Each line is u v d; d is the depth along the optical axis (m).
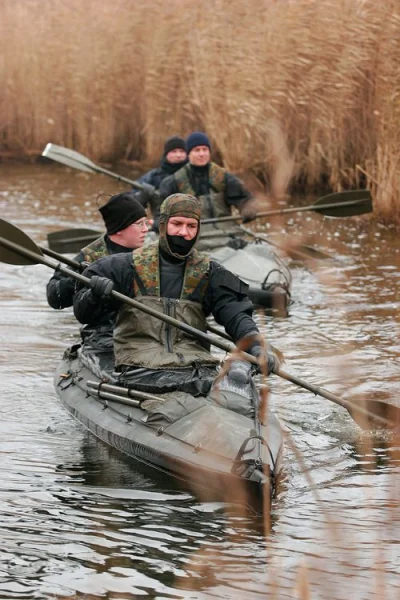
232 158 21.78
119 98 26.78
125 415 8.90
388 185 19.58
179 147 17.27
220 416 8.27
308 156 21.92
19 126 28.70
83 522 7.32
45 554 6.81
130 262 9.02
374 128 20.77
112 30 26.45
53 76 27.45
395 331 12.78
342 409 10.04
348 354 11.72
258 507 7.52
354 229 19.33
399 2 20.05
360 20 20.38
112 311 9.87
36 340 12.46
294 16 21.31
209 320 13.73
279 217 15.54
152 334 8.96
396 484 8.11
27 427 9.36
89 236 14.08
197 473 7.86
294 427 9.52
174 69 24.95
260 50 21.67
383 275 15.87
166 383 8.77
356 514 7.50
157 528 7.23
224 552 6.84
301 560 6.74
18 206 21.77
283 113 21.73
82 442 8.98
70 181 25.33
